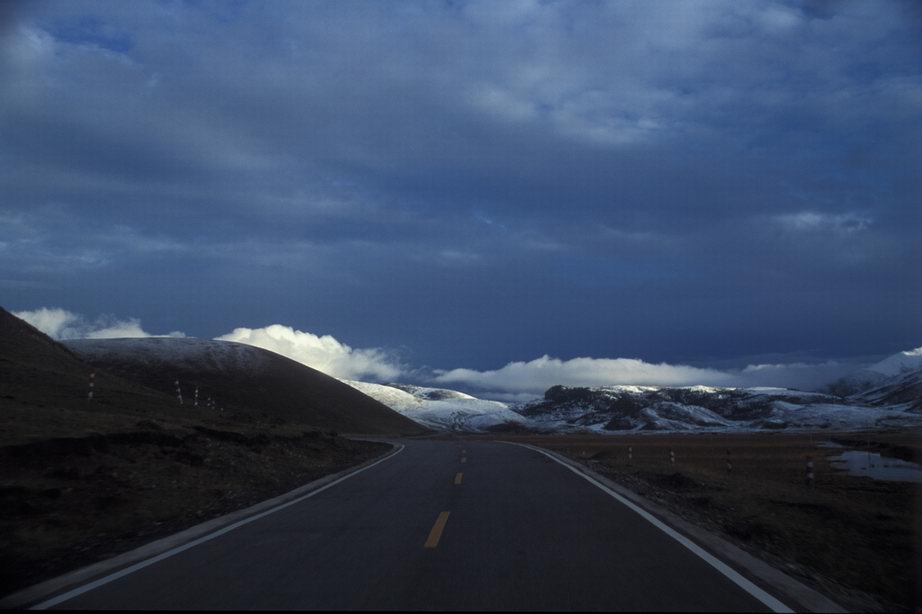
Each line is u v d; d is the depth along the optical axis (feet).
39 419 63.98
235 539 35.19
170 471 58.03
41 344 161.07
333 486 60.49
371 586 25.45
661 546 32.50
